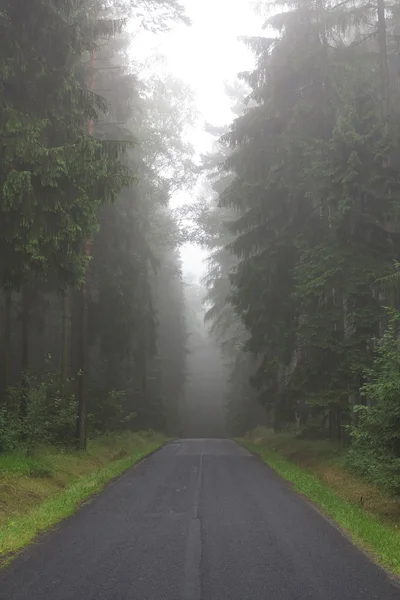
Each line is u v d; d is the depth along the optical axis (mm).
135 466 20188
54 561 7449
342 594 6176
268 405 24547
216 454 26047
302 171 21172
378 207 18625
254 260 22453
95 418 28375
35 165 12047
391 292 17875
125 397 35500
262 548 8211
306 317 19438
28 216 11852
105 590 6266
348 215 18453
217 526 9734
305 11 22328
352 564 7402
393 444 11773
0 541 8297
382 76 20641
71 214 13031
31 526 9312
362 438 12312
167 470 18844
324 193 19016
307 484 14750
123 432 31797
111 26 17766
